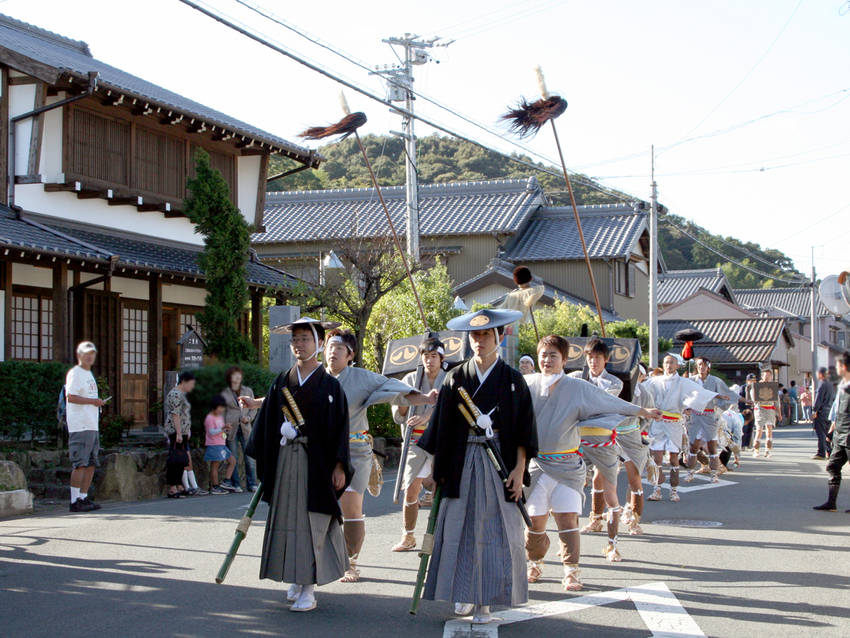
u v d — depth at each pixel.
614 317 33.59
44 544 8.11
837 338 49.81
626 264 37.09
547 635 5.25
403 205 36.22
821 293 13.08
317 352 5.80
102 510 10.46
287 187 46.09
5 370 12.41
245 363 13.92
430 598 5.37
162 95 19.36
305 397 5.69
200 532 8.74
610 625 5.47
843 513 10.29
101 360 16.58
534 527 6.47
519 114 7.71
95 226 16.58
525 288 11.11
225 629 5.36
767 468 16.12
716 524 9.47
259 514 9.99
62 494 11.66
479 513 5.36
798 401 45.62
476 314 5.60
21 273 15.09
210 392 11.95
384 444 16.58
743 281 73.19
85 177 15.70
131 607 5.87
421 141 53.31
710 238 62.84
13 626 5.43
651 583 6.64
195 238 19.14
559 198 50.25
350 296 19.02
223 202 15.07
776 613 5.78
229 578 6.73
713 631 5.35
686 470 15.38
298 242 33.72
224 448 12.14
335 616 5.66
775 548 8.09
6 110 14.98
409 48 21.08
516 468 5.46
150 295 16.52
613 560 7.50
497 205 36.47
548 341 6.44
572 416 6.36
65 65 15.49
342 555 5.88
